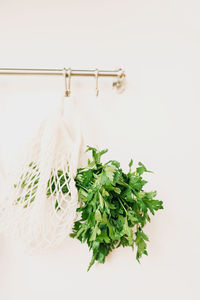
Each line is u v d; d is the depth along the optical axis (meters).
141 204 0.50
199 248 0.64
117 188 0.49
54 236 0.54
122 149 0.67
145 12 0.71
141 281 0.63
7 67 0.69
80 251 0.64
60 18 0.71
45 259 0.64
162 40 0.70
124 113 0.68
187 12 0.71
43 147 0.54
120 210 0.51
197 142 0.67
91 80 0.68
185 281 0.63
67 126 0.62
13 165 0.56
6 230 0.55
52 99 0.68
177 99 0.68
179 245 0.64
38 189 0.51
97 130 0.67
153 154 0.67
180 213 0.65
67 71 0.61
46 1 0.71
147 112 0.68
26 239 0.54
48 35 0.70
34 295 0.63
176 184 0.66
